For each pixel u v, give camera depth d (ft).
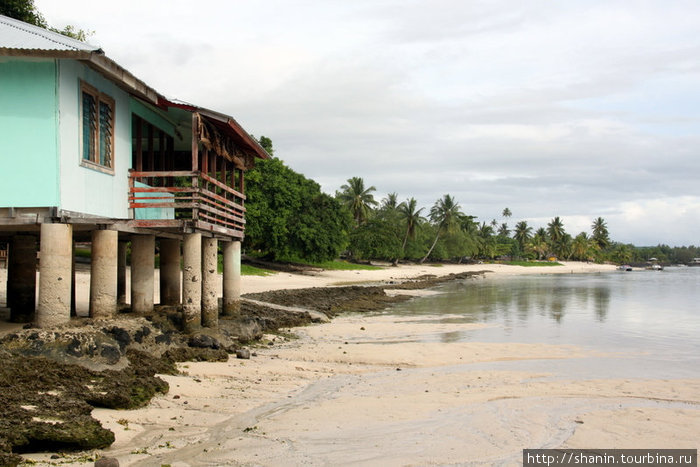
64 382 33.99
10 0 85.87
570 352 63.52
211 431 31.96
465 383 46.83
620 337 76.54
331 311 102.12
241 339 60.80
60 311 42.24
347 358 56.29
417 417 36.22
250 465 27.07
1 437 24.94
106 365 37.93
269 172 187.32
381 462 28.04
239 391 40.96
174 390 38.86
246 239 187.01
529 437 32.99
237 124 54.90
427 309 113.19
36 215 41.55
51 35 47.85
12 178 41.29
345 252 316.19
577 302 133.18
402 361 55.77
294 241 188.34
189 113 58.44
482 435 33.01
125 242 70.49
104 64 41.98
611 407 40.32
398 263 339.36
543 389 45.24
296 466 27.14
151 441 29.66
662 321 96.02
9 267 59.47
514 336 75.72
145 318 52.11
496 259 494.18
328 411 37.11
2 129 41.19
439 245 369.71
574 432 34.24
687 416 38.11
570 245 545.03
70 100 42.60
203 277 58.54
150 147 57.72
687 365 57.11
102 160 47.67
